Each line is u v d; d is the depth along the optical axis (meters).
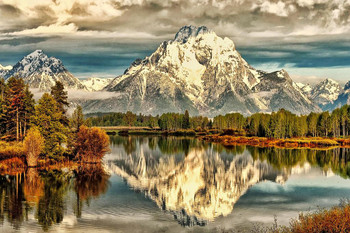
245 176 88.19
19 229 46.25
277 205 61.25
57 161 95.44
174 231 47.69
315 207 60.00
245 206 60.72
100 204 58.34
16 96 99.12
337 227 35.12
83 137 96.94
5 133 107.81
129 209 56.41
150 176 85.94
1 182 71.06
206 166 103.19
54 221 49.53
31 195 62.09
